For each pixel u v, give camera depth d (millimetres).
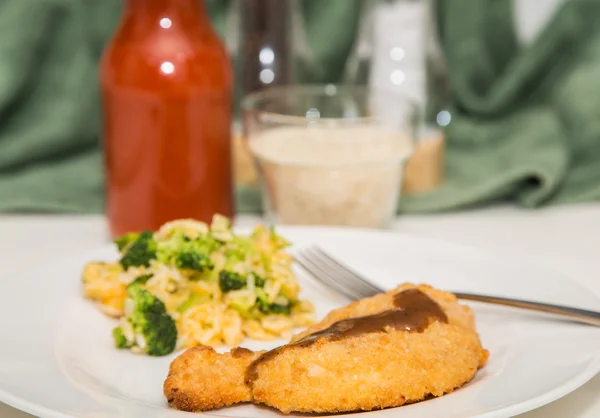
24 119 728
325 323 445
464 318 444
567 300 493
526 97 785
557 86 748
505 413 392
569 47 766
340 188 601
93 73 728
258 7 675
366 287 514
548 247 625
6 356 446
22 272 517
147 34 580
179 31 582
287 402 405
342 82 774
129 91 582
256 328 485
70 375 433
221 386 412
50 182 705
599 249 622
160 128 584
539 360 435
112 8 724
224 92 600
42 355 451
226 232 509
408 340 422
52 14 716
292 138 624
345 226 612
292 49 687
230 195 619
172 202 595
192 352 422
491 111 772
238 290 490
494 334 464
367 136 622
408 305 440
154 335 463
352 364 409
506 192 684
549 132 732
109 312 490
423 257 545
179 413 396
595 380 460
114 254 542
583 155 720
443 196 684
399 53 713
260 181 628
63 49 726
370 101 647
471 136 761
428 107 712
